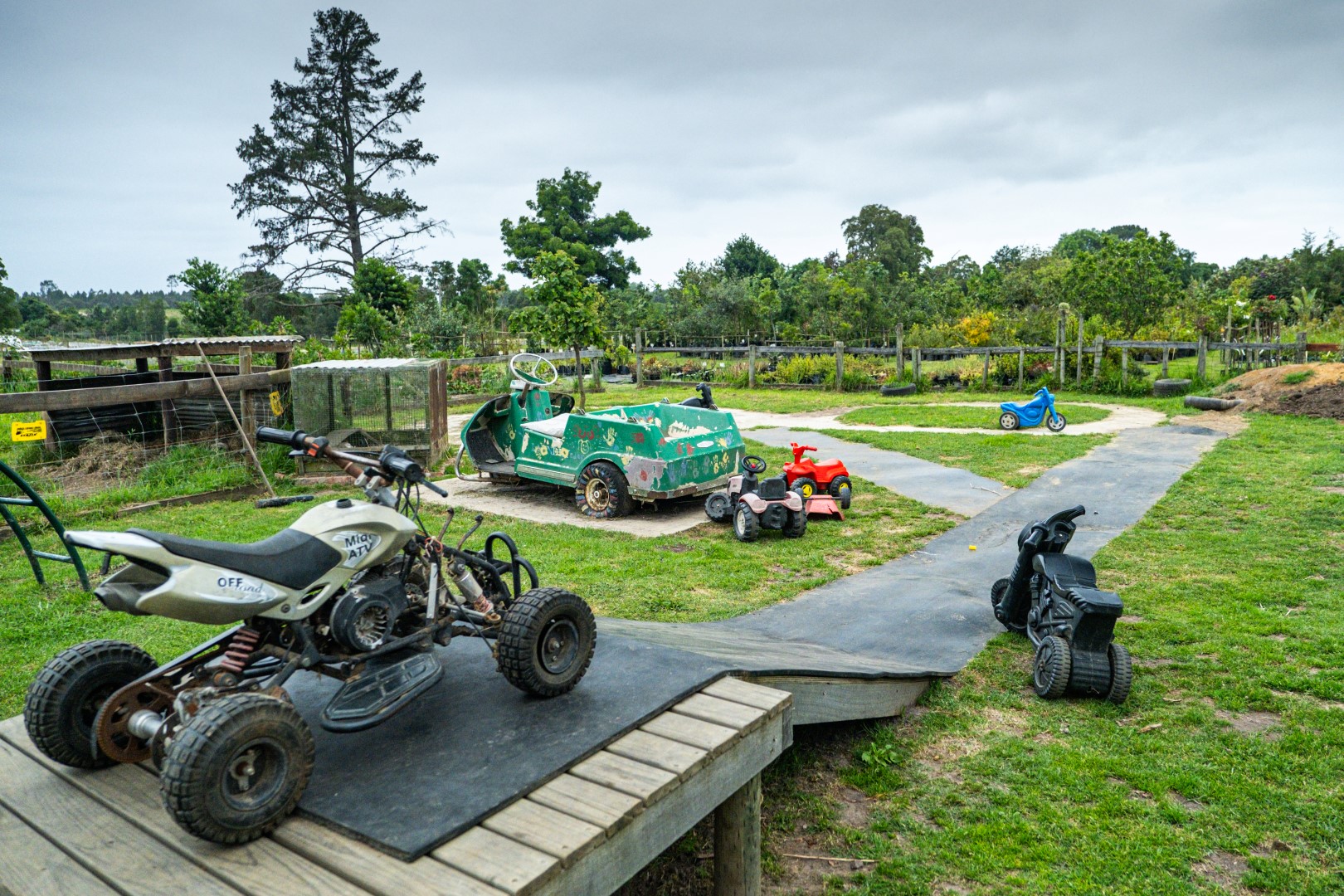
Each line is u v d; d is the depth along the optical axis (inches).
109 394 437.7
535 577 159.0
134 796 120.1
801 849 159.6
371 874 97.2
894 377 1043.3
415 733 131.0
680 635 206.2
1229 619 254.4
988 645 246.4
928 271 2684.5
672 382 1194.6
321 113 1963.6
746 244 2842.0
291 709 108.6
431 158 2065.7
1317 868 143.6
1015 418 675.4
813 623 265.3
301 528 121.8
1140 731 193.3
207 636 244.7
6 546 360.8
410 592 138.1
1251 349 847.7
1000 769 180.1
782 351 1120.8
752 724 135.8
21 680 216.1
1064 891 140.5
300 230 2004.2
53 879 102.7
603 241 2452.0
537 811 109.3
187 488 455.2
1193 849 149.8
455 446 639.8
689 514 425.7
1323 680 210.4
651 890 153.2
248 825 103.0
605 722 133.3
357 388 530.3
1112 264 1125.7
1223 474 452.8
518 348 1239.5
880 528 389.1
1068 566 228.1
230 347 526.6
